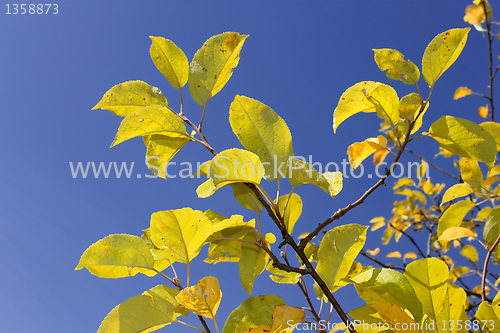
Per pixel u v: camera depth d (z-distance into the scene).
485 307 1.52
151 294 1.57
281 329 1.45
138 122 1.66
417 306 1.51
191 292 1.42
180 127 1.71
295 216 1.76
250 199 1.70
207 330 1.51
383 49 1.77
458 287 1.57
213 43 1.80
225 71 1.81
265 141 1.65
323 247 1.65
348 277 1.65
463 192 2.22
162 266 1.73
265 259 1.69
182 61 1.86
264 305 1.58
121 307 1.48
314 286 1.87
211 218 1.82
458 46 1.70
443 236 2.09
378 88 1.67
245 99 1.67
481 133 1.62
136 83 1.83
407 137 1.70
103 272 1.56
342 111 1.83
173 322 1.51
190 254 1.59
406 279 1.58
